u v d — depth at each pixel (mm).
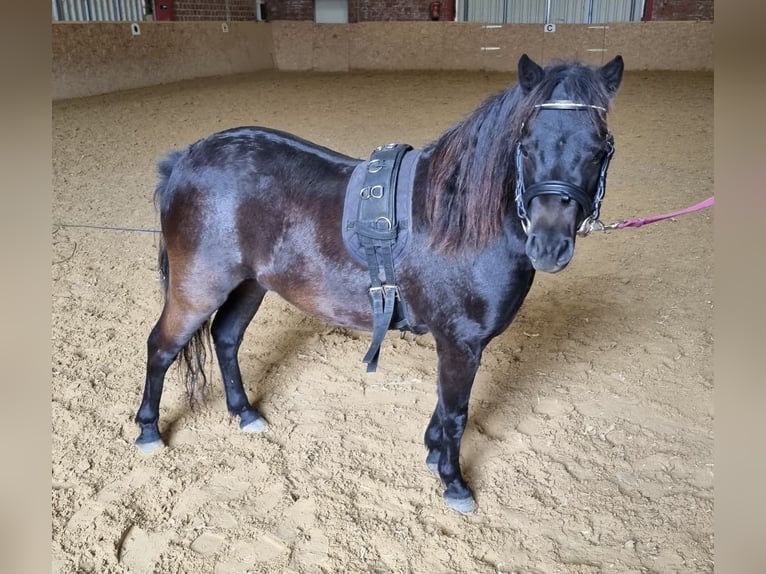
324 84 12539
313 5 15656
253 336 3752
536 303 4070
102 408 3031
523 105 1780
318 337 3740
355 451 2773
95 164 7273
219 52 13492
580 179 1729
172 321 2549
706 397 3080
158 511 2438
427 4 15398
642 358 3428
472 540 2312
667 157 7402
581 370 3346
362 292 2225
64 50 10516
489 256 2018
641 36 13219
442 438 2441
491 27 13797
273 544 2287
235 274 2418
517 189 1855
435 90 11773
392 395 3174
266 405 3092
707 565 2184
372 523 2385
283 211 2260
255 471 2654
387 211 2084
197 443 2824
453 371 2227
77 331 3717
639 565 2199
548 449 2781
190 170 2383
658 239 5004
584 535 2334
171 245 2424
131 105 10234
